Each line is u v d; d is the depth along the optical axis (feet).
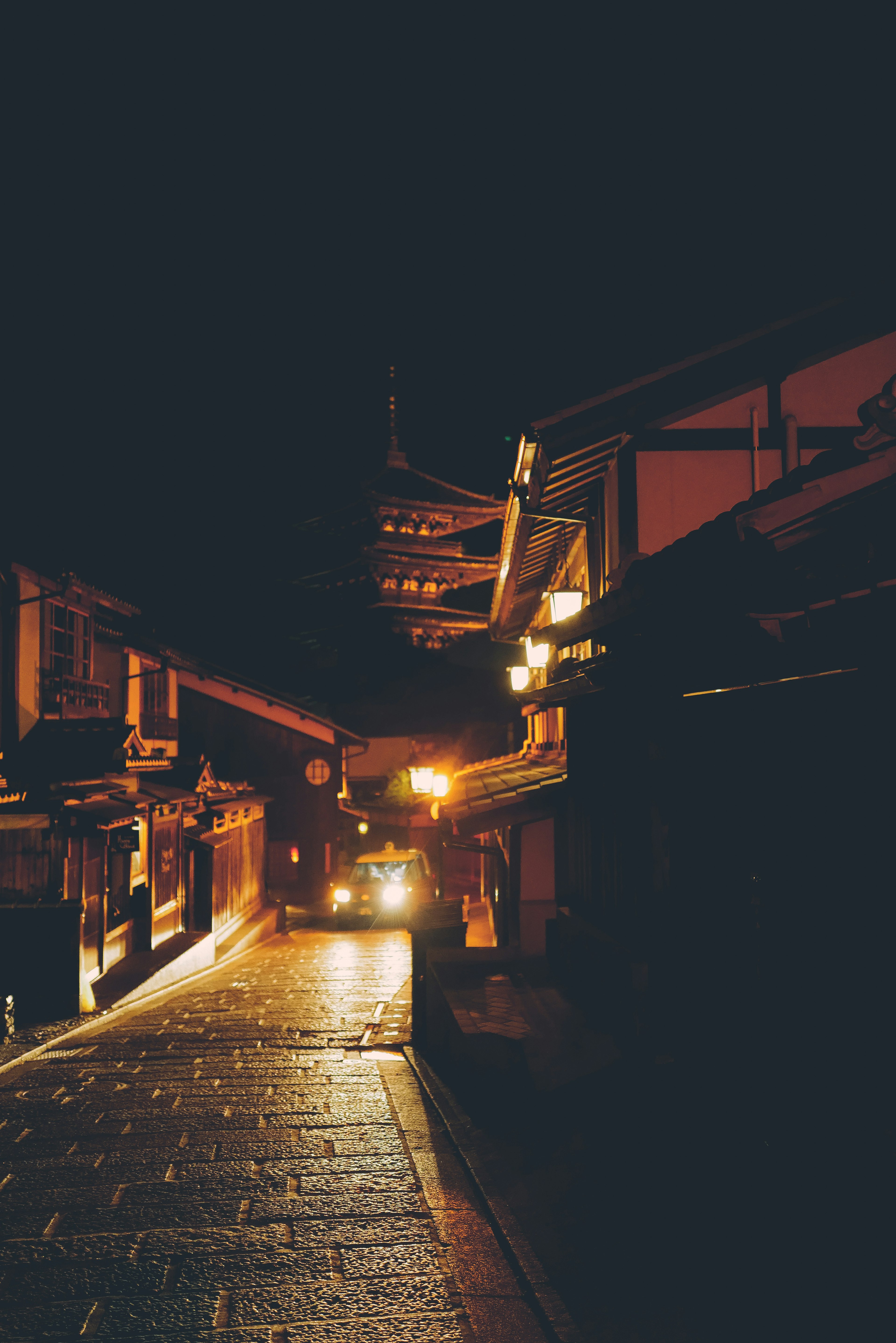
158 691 83.66
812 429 27.17
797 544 10.62
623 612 16.39
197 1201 18.08
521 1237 15.76
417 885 80.89
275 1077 28.14
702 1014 17.63
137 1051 32.63
